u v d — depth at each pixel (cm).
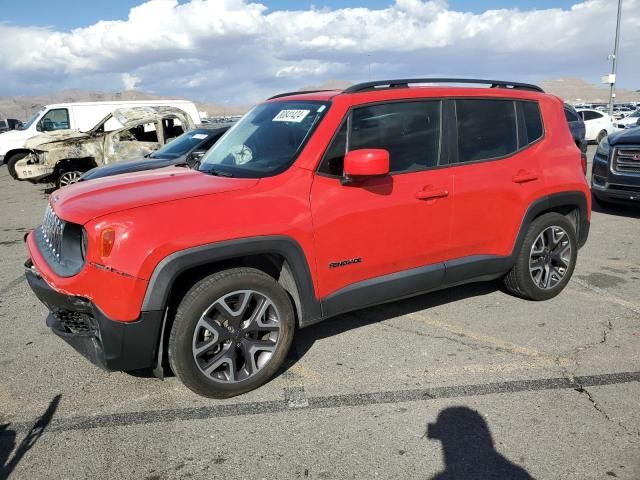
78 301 305
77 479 267
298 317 357
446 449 285
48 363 391
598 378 353
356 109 369
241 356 340
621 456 276
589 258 628
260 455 283
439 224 397
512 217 438
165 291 297
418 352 395
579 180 479
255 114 437
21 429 310
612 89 3278
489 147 429
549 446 285
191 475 269
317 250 345
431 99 401
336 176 354
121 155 1181
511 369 367
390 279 383
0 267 660
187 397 340
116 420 316
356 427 305
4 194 1344
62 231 318
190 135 923
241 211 320
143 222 297
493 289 521
